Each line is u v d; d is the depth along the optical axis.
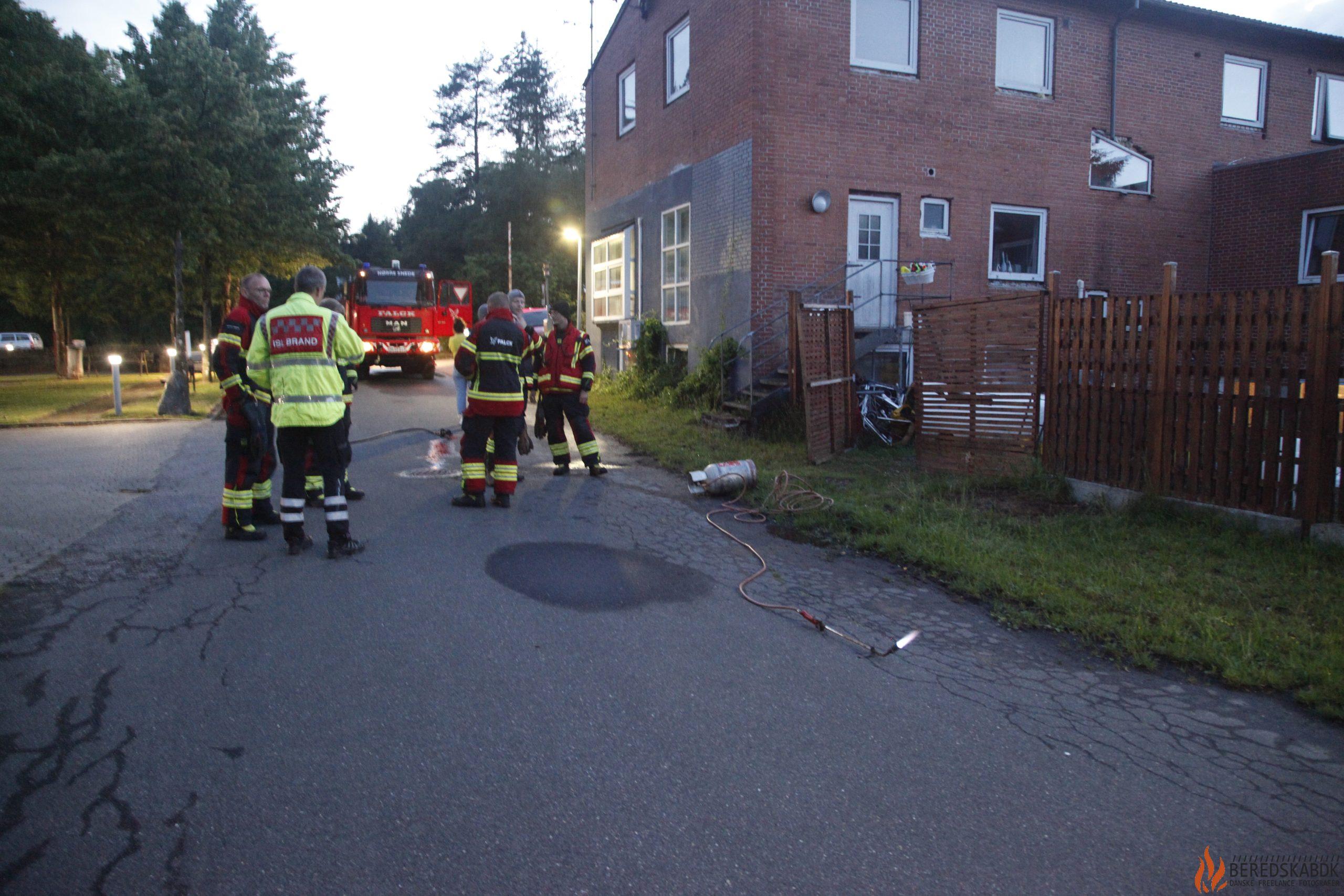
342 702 3.77
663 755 3.41
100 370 33.75
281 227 18.53
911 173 13.76
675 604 5.21
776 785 3.21
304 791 3.08
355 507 7.49
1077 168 14.97
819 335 10.16
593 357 9.03
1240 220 15.76
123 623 4.60
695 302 14.79
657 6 15.95
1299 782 3.33
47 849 2.72
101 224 16.31
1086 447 7.89
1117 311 7.53
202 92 15.14
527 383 8.86
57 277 24.08
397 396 17.80
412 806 3.00
